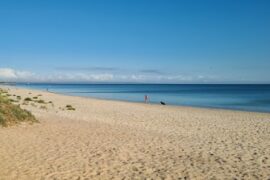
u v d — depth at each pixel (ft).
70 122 59.16
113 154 35.37
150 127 58.23
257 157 35.63
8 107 53.36
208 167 31.22
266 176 28.66
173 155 35.78
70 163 31.22
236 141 45.42
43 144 38.78
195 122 67.82
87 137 44.60
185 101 168.14
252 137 49.19
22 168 28.89
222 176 28.48
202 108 114.83
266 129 58.59
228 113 93.35
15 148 35.99
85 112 82.79
